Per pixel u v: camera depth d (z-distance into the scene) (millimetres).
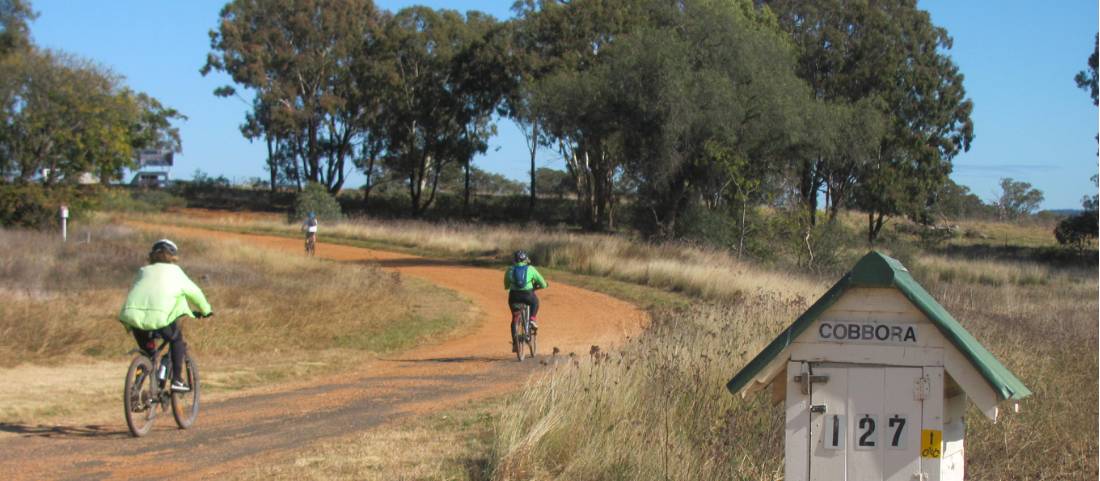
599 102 39125
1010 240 66062
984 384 4238
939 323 4258
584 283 28875
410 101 64500
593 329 19906
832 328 4434
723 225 36938
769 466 7172
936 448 4320
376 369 13992
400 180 73875
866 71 56594
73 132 37281
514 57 58531
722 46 39156
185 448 8086
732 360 9930
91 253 26906
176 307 8688
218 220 53250
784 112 38094
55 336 13656
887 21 57125
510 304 15117
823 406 4434
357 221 50625
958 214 78750
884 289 4367
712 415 8312
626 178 44094
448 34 64688
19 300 15852
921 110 57438
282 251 31781
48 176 36969
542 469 7062
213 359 14180
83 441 8344
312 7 64750
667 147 37594
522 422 7848
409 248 41031
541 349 16672
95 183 39406
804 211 35938
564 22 54156
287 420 9461
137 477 7047
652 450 7195
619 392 8328
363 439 8281
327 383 12359
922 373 4336
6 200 34625
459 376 13016
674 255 31906
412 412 9867
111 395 10695
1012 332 14320
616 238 35844
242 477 6977
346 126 69500
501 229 44750
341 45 64938
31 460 7570
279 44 65688
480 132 67438
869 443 4391
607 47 49000
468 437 8320
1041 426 9164
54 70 36844
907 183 57344
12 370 12203
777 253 35938
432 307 22812
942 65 58938
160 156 76438
